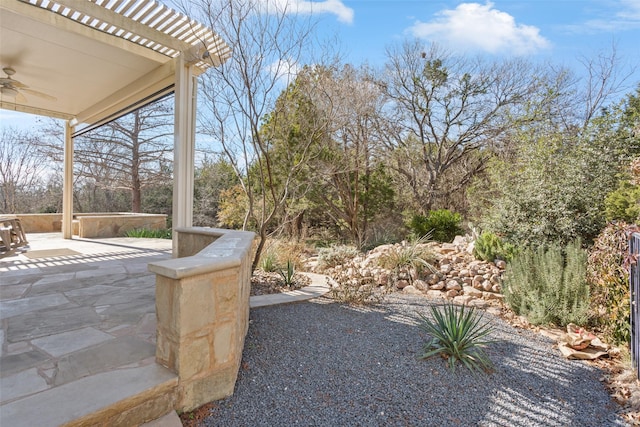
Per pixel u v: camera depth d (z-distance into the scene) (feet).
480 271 16.25
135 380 5.75
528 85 40.09
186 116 14.83
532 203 18.92
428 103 42.78
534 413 7.00
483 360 8.70
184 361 6.02
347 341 9.78
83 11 11.17
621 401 7.49
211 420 6.14
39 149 48.70
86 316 9.06
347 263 19.11
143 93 17.76
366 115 32.37
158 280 6.33
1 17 11.30
